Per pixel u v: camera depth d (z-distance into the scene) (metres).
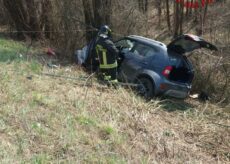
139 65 11.96
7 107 8.26
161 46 11.92
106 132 8.18
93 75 12.20
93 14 15.87
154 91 11.52
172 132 9.05
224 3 21.00
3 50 13.70
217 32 16.28
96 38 13.03
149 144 8.17
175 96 11.79
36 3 16.67
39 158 6.55
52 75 11.51
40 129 7.59
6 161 6.21
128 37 12.84
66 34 15.80
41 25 16.69
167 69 11.55
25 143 6.97
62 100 9.48
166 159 7.78
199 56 14.09
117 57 12.18
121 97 10.52
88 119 8.54
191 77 11.91
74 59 14.34
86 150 7.26
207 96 13.19
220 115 11.73
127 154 7.50
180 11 21.11
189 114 10.94
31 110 8.43
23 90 9.55
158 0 23.64
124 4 16.52
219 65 13.77
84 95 10.13
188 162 7.83
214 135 9.66
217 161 8.33
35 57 13.62
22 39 17.00
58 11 16.05
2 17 18.48
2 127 7.37
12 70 11.15
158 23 22.39
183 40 11.50
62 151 7.04
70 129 7.84
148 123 9.22
